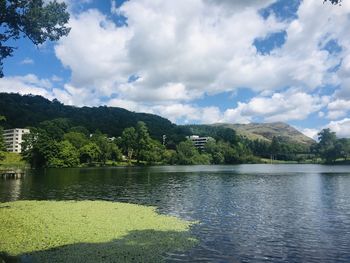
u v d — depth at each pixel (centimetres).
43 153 14950
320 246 2203
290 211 3556
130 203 4178
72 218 2933
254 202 4256
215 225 2822
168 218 3058
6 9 2459
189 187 6312
